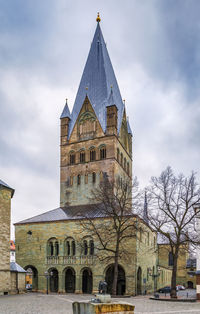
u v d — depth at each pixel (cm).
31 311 2747
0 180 5247
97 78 8131
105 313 1738
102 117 7675
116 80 8675
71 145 7819
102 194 5894
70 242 6178
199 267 4644
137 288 5822
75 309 1959
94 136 7600
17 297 4231
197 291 4512
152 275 6944
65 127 7994
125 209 5731
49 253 6328
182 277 11019
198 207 4747
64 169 7738
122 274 5962
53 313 2614
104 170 7288
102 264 5719
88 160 7519
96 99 7900
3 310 2791
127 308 1800
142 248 6181
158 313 2773
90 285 6019
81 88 8281
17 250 6544
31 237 6506
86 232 6025
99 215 6138
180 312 2861
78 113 7950
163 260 11119
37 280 6300
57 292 6084
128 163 8369
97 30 8794
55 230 6325
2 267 4728
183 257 11094
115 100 8144
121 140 7956
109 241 5494
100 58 8319
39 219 6662
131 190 6038
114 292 4847
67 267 6031
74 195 7469
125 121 8350
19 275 5203
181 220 4741
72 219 6225
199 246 4700
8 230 4950
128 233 5584
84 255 5931
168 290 7050
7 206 4991
